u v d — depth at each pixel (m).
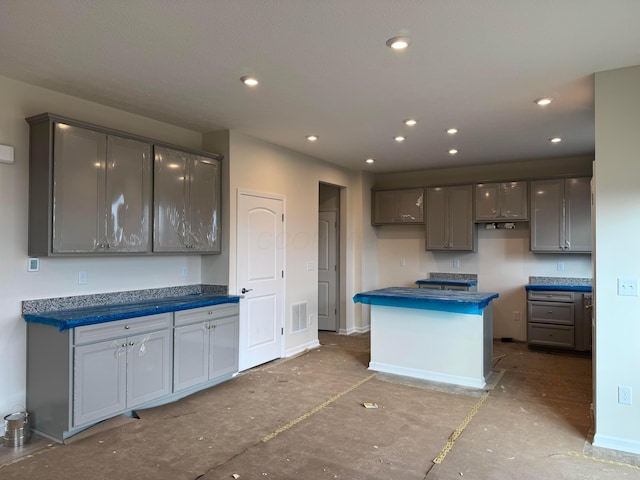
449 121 4.32
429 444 3.04
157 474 2.65
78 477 2.61
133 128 4.08
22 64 2.98
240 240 4.73
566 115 4.13
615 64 2.97
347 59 2.91
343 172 6.75
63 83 3.33
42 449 2.97
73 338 3.07
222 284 4.62
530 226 6.00
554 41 2.64
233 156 4.67
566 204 5.78
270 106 3.88
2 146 3.17
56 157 3.22
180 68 3.05
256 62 2.96
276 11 2.30
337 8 2.27
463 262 6.77
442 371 4.46
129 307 3.67
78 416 3.09
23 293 3.29
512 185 6.13
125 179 3.69
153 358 3.63
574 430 3.28
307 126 4.50
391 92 3.53
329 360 5.26
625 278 2.99
